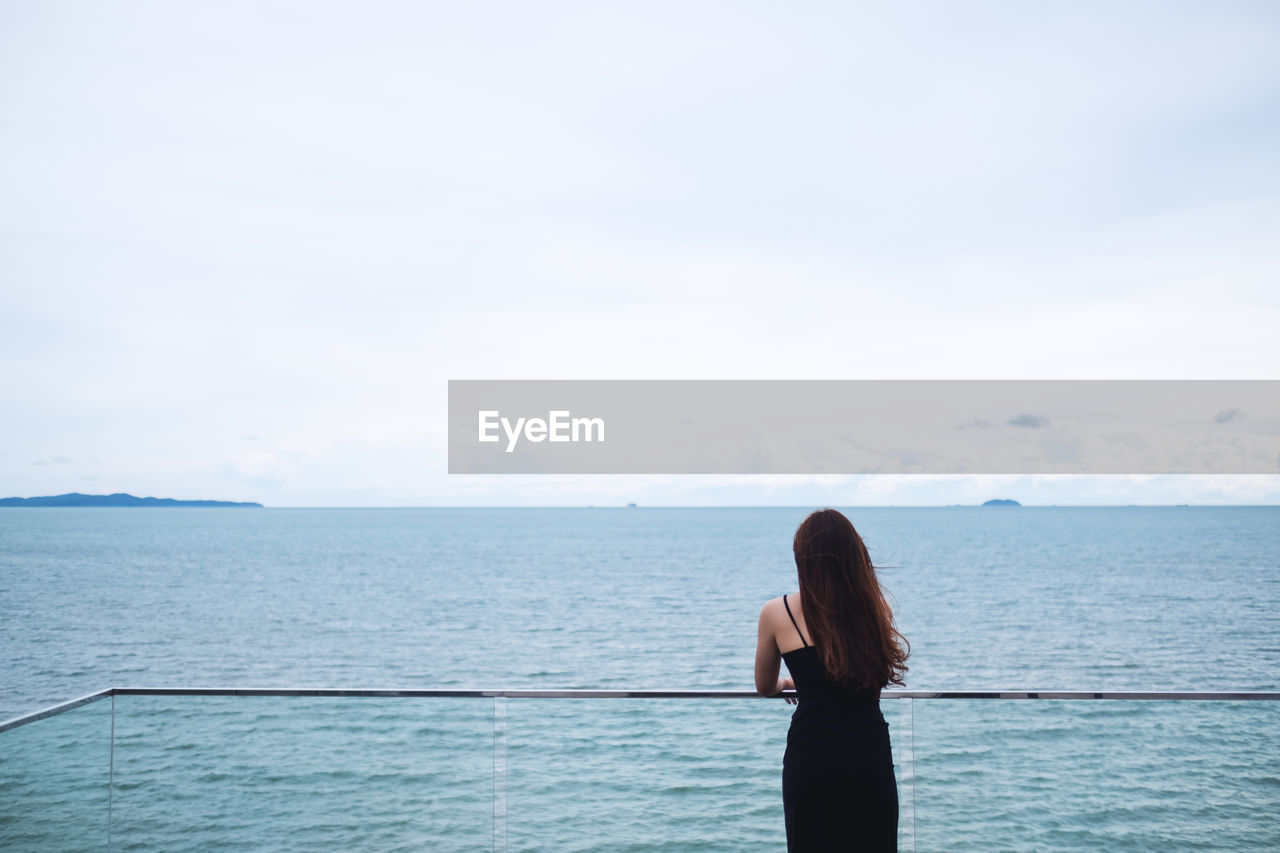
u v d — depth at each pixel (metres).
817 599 2.70
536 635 39.09
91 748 3.43
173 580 63.19
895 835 2.65
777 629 2.79
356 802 3.44
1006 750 3.33
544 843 3.36
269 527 160.12
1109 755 3.32
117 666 32.94
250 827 3.45
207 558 82.81
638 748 3.35
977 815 3.32
